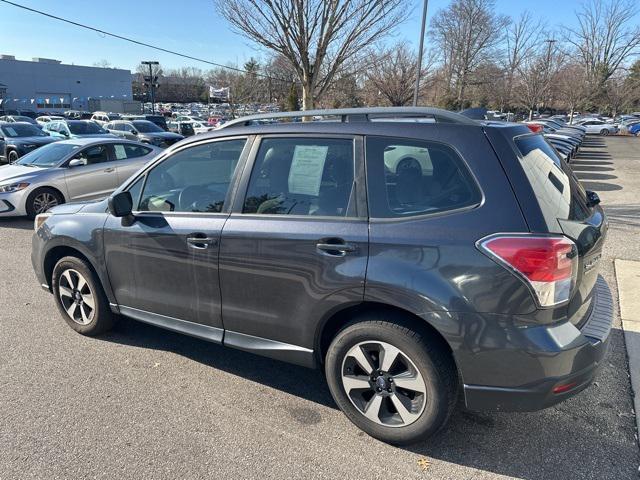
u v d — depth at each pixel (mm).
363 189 2670
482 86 55781
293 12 10219
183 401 3137
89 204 3951
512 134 2562
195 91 88250
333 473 2496
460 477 2482
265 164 3029
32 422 2887
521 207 2320
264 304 2951
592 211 2951
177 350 3854
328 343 2955
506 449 2695
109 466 2531
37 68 63906
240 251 2955
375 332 2588
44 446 2680
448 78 49844
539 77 45188
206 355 3779
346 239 2611
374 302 2574
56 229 3936
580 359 2346
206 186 3256
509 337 2289
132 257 3508
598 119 47281
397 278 2455
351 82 23375
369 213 2627
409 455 2639
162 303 3445
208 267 3113
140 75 86500
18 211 8648
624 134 41438
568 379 2318
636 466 2564
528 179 2385
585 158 20969
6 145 16203
